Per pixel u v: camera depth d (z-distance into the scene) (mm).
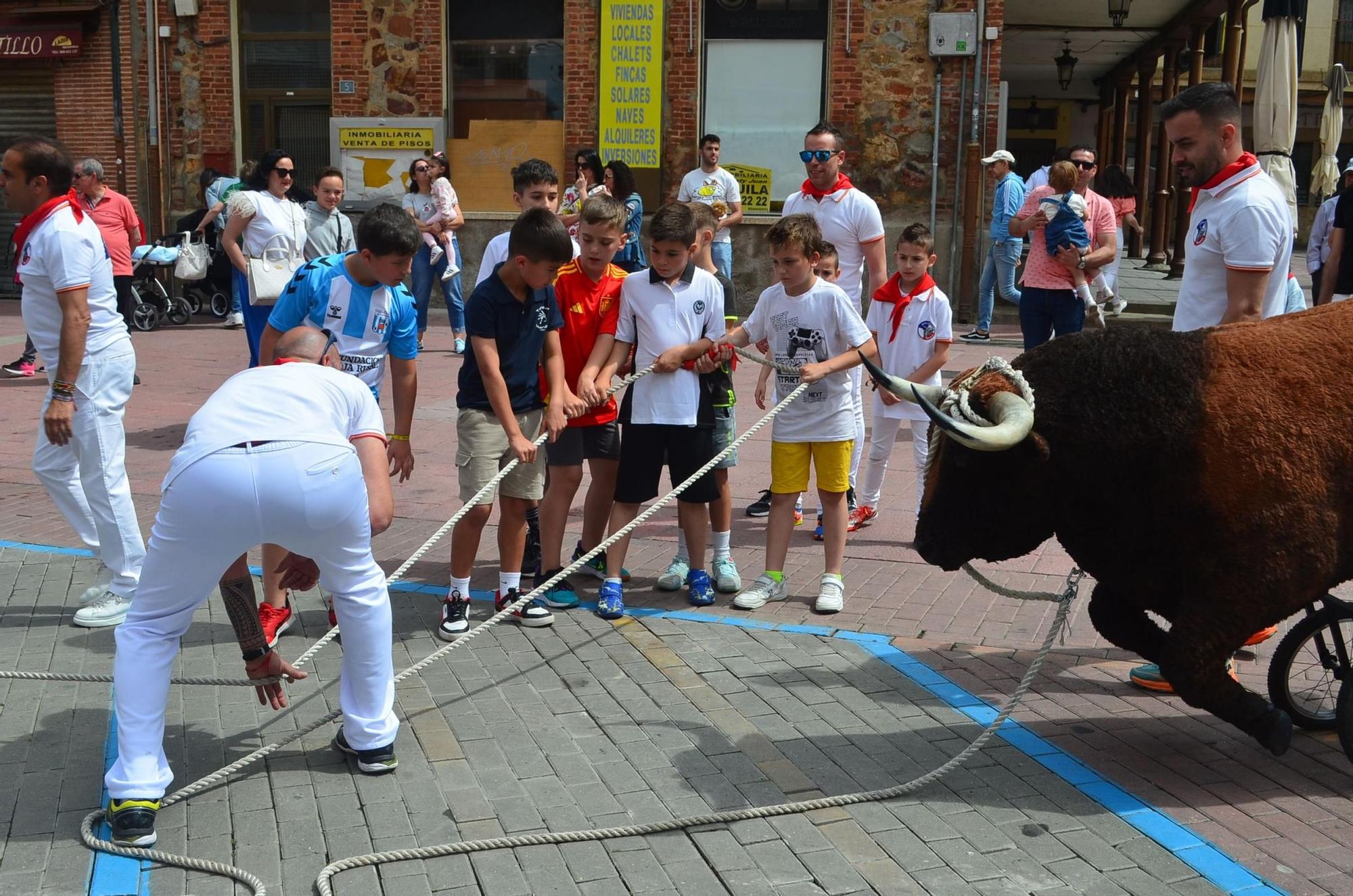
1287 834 3920
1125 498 4117
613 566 5969
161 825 3912
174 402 11320
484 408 5555
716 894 3570
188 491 3682
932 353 7043
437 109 17500
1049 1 18828
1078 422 4035
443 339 15469
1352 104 30375
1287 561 3951
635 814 4031
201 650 5414
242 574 4312
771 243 5910
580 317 5957
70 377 5344
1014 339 14766
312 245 9656
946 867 3711
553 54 17453
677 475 6000
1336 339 4066
